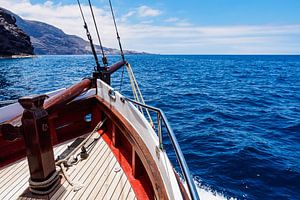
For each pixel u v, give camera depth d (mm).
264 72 53938
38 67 55438
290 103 18922
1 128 2641
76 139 4309
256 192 6117
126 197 2789
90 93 5094
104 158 3662
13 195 2842
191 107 15977
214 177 6738
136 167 3111
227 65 82938
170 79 33844
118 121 3707
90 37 5098
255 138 10070
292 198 5938
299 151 8797
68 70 46469
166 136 9617
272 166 7441
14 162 3572
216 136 10117
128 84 26062
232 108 16156
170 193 2033
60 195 2818
